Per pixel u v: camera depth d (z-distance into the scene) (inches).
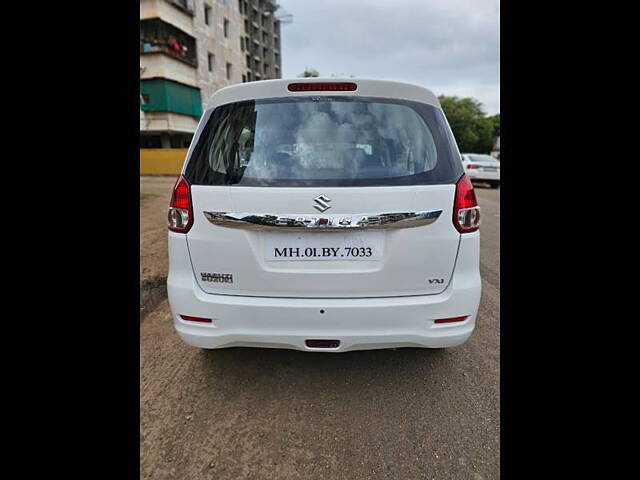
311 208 71.9
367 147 76.2
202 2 1320.1
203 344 79.0
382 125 77.5
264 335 76.5
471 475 66.3
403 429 76.4
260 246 74.7
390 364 98.0
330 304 74.3
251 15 2103.8
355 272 74.2
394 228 73.3
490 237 241.0
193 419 79.4
